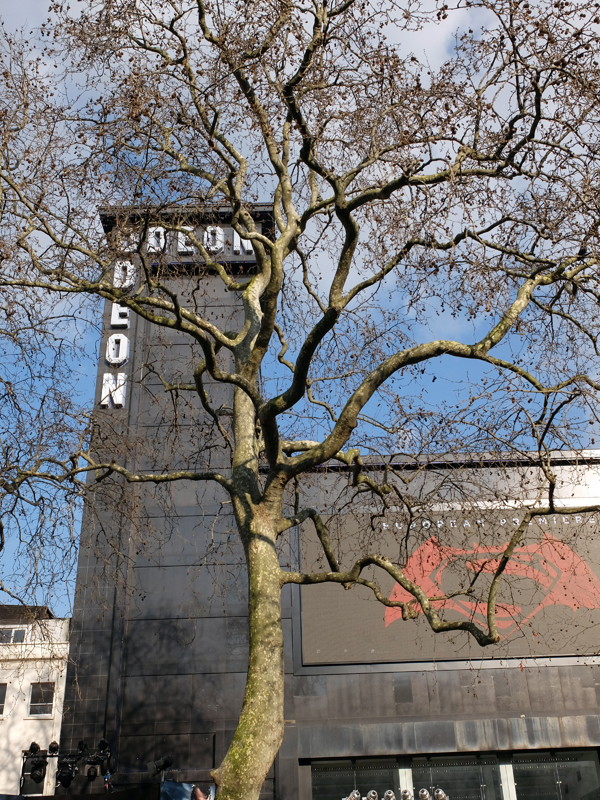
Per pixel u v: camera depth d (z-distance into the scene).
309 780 30.59
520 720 30.91
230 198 13.41
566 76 12.38
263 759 10.05
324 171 12.38
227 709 31.39
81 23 13.76
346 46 13.01
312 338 11.55
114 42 13.68
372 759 31.06
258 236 12.84
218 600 33.09
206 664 32.19
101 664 32.16
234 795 9.78
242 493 12.60
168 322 12.19
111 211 13.96
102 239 14.22
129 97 12.52
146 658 32.31
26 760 29.95
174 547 33.88
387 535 32.47
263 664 10.74
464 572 31.81
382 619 32.47
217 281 37.84
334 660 31.97
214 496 34.62
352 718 31.22
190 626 32.78
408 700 31.47
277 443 12.25
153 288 13.31
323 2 12.89
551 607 32.22
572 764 30.92
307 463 12.27
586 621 32.03
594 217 12.38
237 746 10.12
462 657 31.97
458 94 12.61
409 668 31.86
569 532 32.56
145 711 31.42
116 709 31.42
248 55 13.00
